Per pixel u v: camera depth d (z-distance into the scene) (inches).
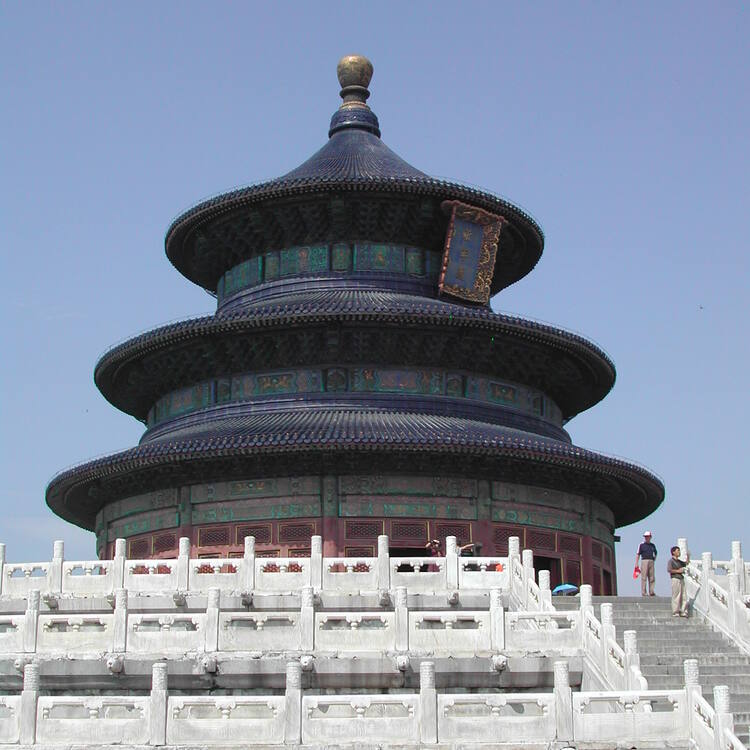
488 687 1662.2
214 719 1464.1
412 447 2701.8
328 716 1465.3
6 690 1702.8
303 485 2800.2
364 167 3240.7
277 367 3026.6
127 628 1723.7
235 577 2055.9
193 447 2743.6
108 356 3142.2
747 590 2010.3
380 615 1706.4
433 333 2960.1
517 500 2893.7
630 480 3073.3
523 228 3353.8
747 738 1449.3
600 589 3056.1
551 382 3213.6
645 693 1425.9
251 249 3304.6
